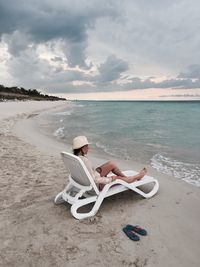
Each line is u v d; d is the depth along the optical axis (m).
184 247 3.35
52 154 8.68
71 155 4.16
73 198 4.31
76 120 22.80
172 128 16.62
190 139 12.14
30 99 88.12
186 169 7.11
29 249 3.35
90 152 9.48
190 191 5.37
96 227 3.87
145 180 5.05
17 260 3.13
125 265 3.02
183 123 19.97
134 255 3.20
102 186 4.57
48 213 4.34
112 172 4.93
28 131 14.44
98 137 12.94
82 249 3.33
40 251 3.30
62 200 4.77
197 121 21.73
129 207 4.56
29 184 5.73
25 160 7.81
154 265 3.01
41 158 8.07
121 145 10.77
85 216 4.13
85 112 36.88
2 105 41.31
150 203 4.73
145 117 26.78
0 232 3.77
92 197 4.33
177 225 3.92
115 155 8.96
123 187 4.69
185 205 4.64
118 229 3.81
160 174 6.66
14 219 4.16
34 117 24.73
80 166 4.12
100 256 3.19
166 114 32.19
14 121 18.94
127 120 22.91
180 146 10.45
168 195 5.12
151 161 8.09
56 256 3.20
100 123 20.02
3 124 16.41
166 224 3.95
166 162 7.92
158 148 10.08
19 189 5.44
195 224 3.95
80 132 14.73
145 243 3.44
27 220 4.12
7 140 11.27
